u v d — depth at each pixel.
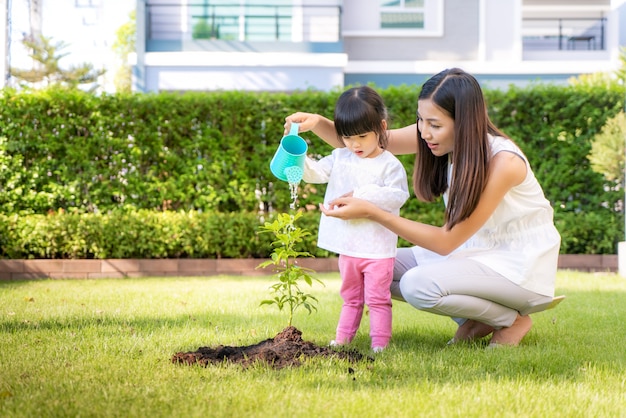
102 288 6.20
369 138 3.30
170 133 8.15
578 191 8.41
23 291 5.84
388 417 2.13
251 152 8.30
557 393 2.43
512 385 2.51
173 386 2.43
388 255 3.30
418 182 3.41
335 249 3.38
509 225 3.23
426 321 4.27
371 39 14.70
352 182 3.41
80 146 7.99
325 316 4.34
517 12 14.55
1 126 7.84
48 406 2.18
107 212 8.08
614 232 8.20
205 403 2.22
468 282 3.15
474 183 2.94
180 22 13.87
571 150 8.25
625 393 2.45
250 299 5.28
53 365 2.78
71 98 7.95
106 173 8.05
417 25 14.77
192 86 13.00
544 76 14.40
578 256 8.21
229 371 2.64
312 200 8.26
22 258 7.79
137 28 12.99
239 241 7.98
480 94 2.99
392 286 3.49
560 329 3.90
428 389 2.45
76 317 4.21
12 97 7.87
